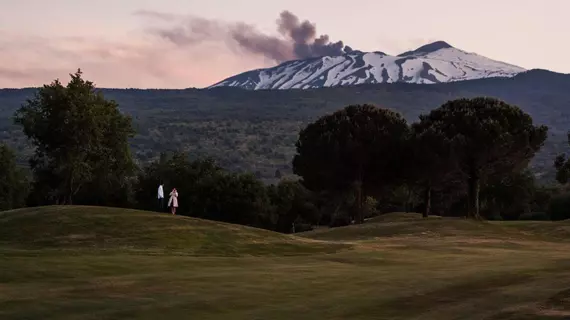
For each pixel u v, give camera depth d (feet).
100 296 52.90
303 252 93.50
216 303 50.98
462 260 82.02
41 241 87.25
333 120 206.08
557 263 73.92
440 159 169.27
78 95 192.13
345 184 213.25
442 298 51.75
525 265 72.43
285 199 292.61
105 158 205.26
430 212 285.02
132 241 89.76
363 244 108.68
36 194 245.86
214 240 95.50
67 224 96.12
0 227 94.58
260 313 47.65
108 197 253.03
